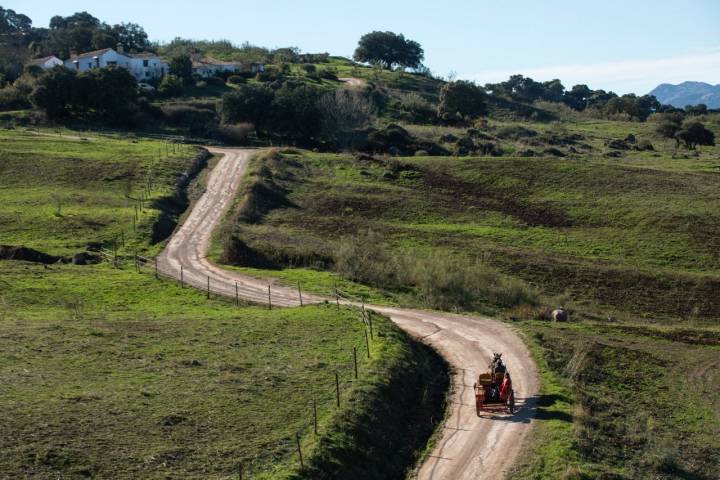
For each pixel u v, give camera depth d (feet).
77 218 227.20
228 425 85.71
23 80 475.31
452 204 287.07
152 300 157.48
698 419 112.37
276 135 424.46
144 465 75.25
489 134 469.57
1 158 294.66
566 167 331.57
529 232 258.57
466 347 131.13
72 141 343.46
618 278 209.77
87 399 90.22
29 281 162.50
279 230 235.40
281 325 131.54
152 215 235.61
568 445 89.71
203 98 522.06
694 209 277.85
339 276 186.19
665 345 148.36
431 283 181.06
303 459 78.02
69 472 72.64
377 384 100.42
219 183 291.99
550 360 124.26
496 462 87.15
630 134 504.02
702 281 208.95
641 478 87.35
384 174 319.68
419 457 89.61
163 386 97.09
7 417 82.99
